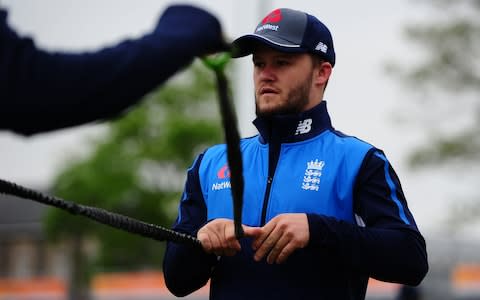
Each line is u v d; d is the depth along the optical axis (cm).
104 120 763
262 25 1300
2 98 726
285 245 1173
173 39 746
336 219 1202
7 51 729
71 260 10281
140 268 10869
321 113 1318
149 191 9656
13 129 748
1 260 16025
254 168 1319
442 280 6047
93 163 9388
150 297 7594
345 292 1261
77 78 730
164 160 9569
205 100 9681
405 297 4772
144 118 9494
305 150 1299
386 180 1261
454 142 9531
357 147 1282
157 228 1123
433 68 9544
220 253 1205
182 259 1276
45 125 745
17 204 16262
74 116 742
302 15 1302
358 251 1195
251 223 1281
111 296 7744
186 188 1375
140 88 745
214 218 1305
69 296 9812
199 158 1380
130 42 746
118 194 9325
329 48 1319
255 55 1289
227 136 945
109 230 10181
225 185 1312
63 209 983
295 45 1266
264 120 1312
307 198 1264
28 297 8344
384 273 1217
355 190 1263
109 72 735
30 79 726
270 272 1248
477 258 7200
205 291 6400
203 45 761
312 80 1306
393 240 1208
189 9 763
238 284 1262
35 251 15975
